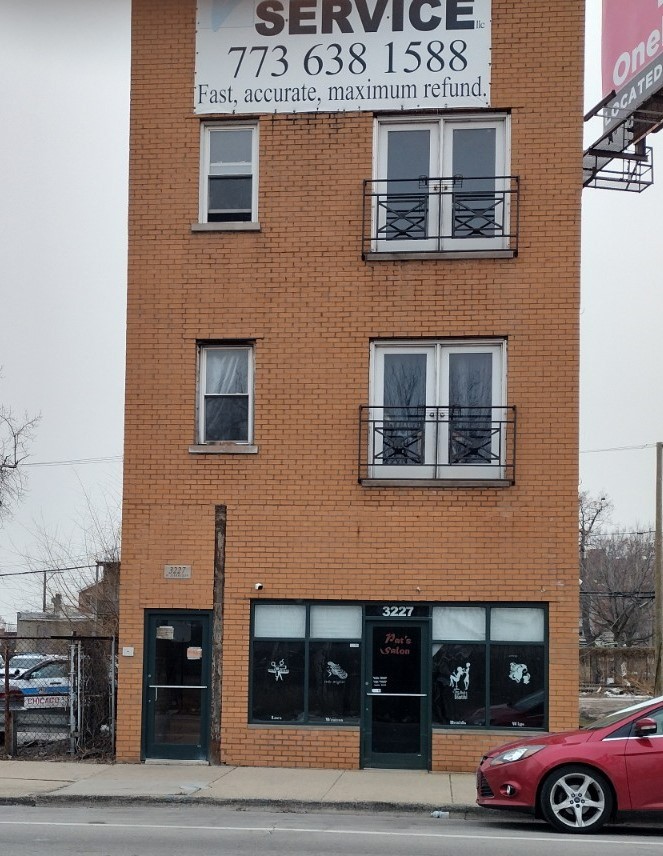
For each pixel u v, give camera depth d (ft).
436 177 49.93
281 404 49.75
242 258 50.52
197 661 49.26
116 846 31.81
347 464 49.08
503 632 47.65
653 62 66.85
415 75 50.19
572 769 34.81
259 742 48.21
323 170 50.42
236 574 49.21
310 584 48.73
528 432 48.21
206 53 51.42
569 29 49.47
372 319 49.55
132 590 49.67
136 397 50.57
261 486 49.49
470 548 47.98
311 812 39.63
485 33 50.01
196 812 39.22
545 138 49.21
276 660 48.73
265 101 50.90
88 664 53.42
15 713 52.16
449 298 49.19
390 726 47.73
